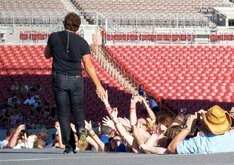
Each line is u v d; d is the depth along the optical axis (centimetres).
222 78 5131
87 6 6550
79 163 996
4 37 5562
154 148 1246
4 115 4253
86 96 4597
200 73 5181
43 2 6500
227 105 4800
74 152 1331
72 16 1291
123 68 5178
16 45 5309
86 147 1608
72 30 1294
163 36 5584
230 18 6247
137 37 5550
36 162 1002
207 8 6600
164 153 1220
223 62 5347
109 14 6297
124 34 5534
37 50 5262
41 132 1775
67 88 1288
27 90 4678
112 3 6619
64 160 1028
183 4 6706
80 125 1310
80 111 1308
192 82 5053
